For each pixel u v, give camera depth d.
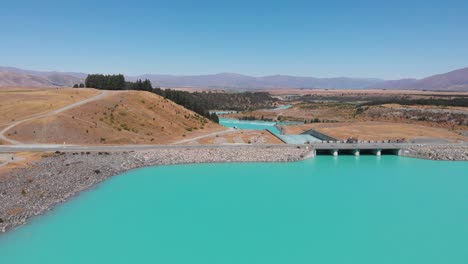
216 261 47.88
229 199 69.50
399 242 53.88
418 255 50.25
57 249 48.44
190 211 63.19
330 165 96.88
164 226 57.28
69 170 74.81
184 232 55.59
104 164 82.38
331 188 77.75
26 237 50.50
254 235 55.38
